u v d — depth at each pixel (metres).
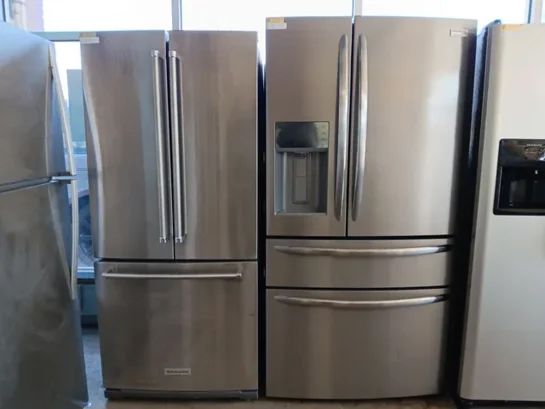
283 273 1.87
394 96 1.73
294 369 1.95
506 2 2.30
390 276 1.86
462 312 1.91
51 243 1.63
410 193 1.80
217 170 1.80
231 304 1.91
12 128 1.37
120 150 1.79
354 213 1.80
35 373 1.53
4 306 1.34
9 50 1.36
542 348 1.83
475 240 1.78
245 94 1.76
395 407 1.97
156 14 2.38
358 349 1.92
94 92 1.76
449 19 1.71
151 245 1.85
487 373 1.86
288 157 1.86
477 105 1.75
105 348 1.96
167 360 1.96
